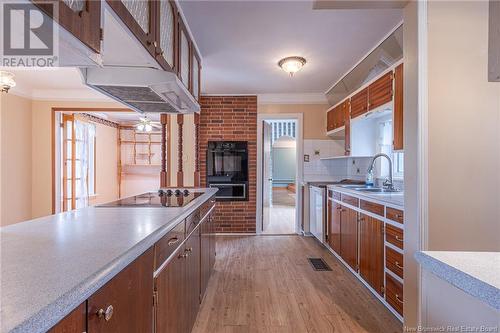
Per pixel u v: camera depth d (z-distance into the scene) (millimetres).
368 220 2473
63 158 4574
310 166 4684
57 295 580
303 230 4594
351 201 2891
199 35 2568
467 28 1668
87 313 693
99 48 1038
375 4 1778
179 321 1534
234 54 3010
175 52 1919
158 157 7496
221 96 4656
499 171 1669
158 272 1206
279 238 4398
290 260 3365
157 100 2178
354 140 3566
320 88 4328
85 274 681
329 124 4480
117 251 849
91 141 6164
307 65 3326
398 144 2334
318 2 1736
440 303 815
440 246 1652
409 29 1756
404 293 1802
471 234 1662
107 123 6824
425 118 1659
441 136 1665
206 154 4641
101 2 1041
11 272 688
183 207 1717
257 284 2680
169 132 4621
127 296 914
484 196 1665
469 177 1665
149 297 1110
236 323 2018
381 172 3457
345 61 3189
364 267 2564
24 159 4160
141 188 7613
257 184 4668
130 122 7371
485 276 646
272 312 2168
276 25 2408
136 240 967
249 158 4684
